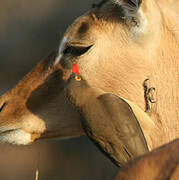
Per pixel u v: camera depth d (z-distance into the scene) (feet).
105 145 56.08
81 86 59.21
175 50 61.57
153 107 61.67
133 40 60.85
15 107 66.13
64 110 64.69
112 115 55.83
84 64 62.08
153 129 61.46
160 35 61.05
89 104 57.52
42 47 208.23
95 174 159.53
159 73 61.57
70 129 65.26
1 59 205.36
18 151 165.78
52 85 65.05
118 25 61.16
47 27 211.20
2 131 66.28
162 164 34.91
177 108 61.62
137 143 54.60
